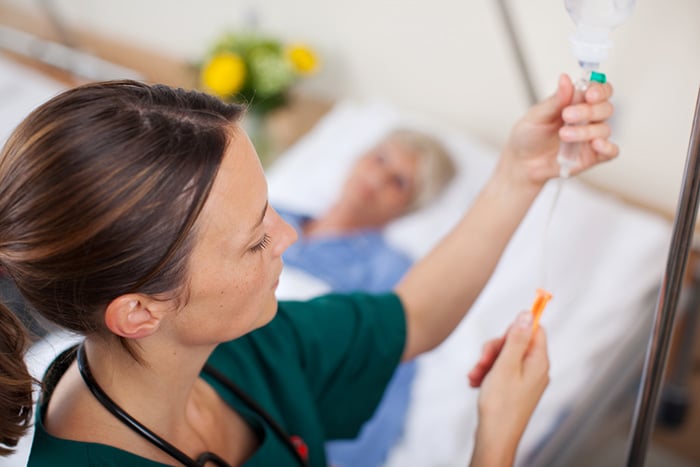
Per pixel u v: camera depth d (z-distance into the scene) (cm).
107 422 66
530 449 138
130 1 250
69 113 54
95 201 52
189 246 57
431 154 182
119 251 54
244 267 62
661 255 164
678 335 179
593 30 71
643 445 77
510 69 190
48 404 70
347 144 192
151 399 68
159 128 54
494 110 199
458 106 204
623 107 175
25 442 76
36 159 53
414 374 150
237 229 59
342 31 213
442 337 94
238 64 204
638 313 160
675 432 189
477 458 76
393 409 146
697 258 166
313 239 177
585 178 188
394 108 199
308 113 219
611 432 174
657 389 74
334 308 92
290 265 173
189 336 64
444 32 196
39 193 53
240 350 85
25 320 63
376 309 92
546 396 147
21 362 60
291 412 85
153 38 252
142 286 57
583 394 145
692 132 62
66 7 264
